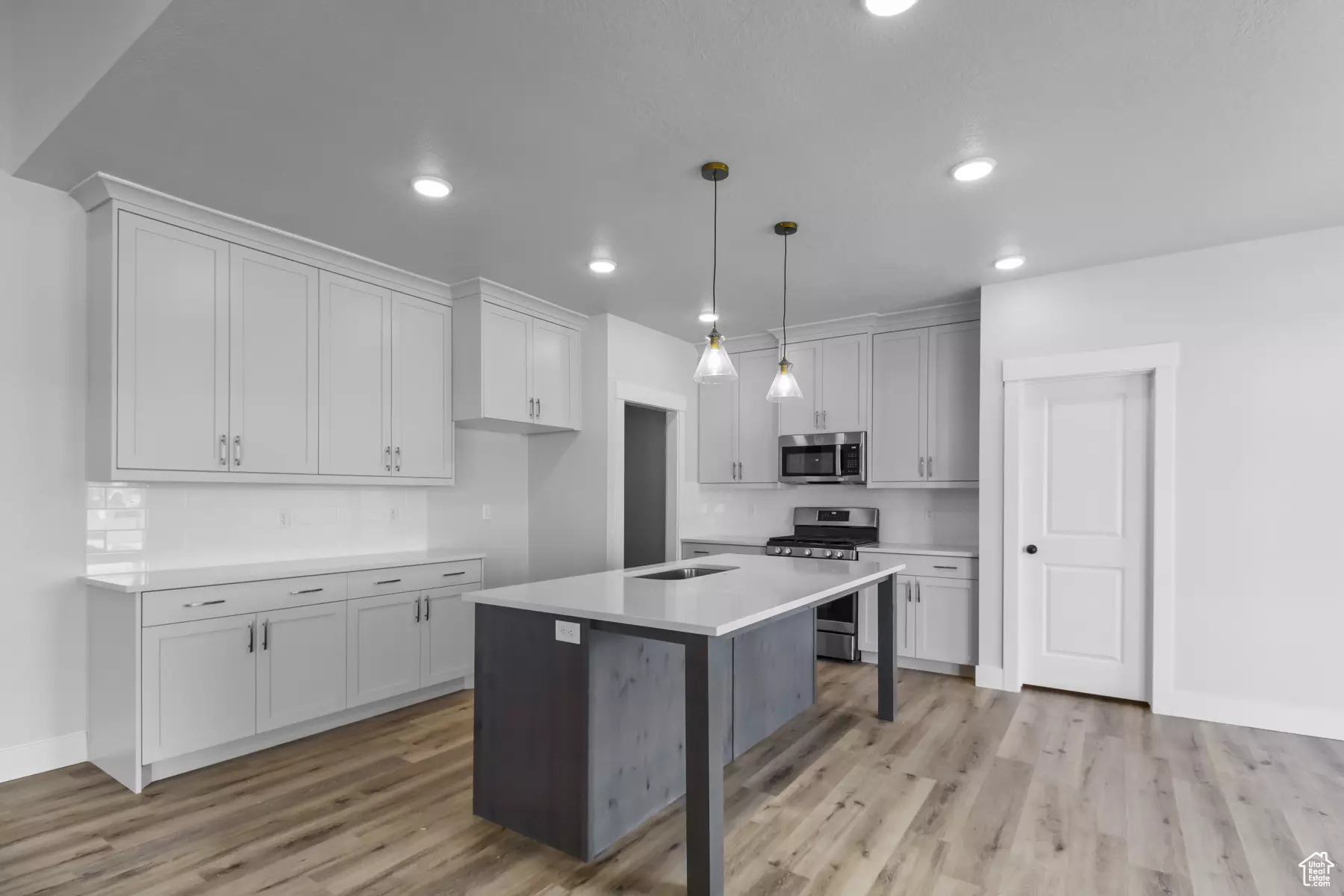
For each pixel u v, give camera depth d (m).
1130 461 3.71
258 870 2.10
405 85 2.04
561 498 4.87
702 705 1.95
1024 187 2.75
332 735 3.25
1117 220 3.10
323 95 2.09
